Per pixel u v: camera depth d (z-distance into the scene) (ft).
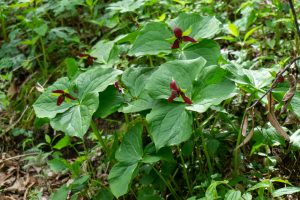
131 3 4.86
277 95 3.26
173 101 3.10
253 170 3.62
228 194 2.70
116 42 4.11
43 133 4.95
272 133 3.32
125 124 4.21
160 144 2.95
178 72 3.20
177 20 3.85
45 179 4.23
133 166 3.18
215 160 3.74
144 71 3.55
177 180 3.80
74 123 3.25
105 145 3.80
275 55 4.77
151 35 3.73
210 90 3.11
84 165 4.11
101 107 3.44
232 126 3.74
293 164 3.63
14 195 4.26
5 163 4.60
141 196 3.48
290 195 3.41
